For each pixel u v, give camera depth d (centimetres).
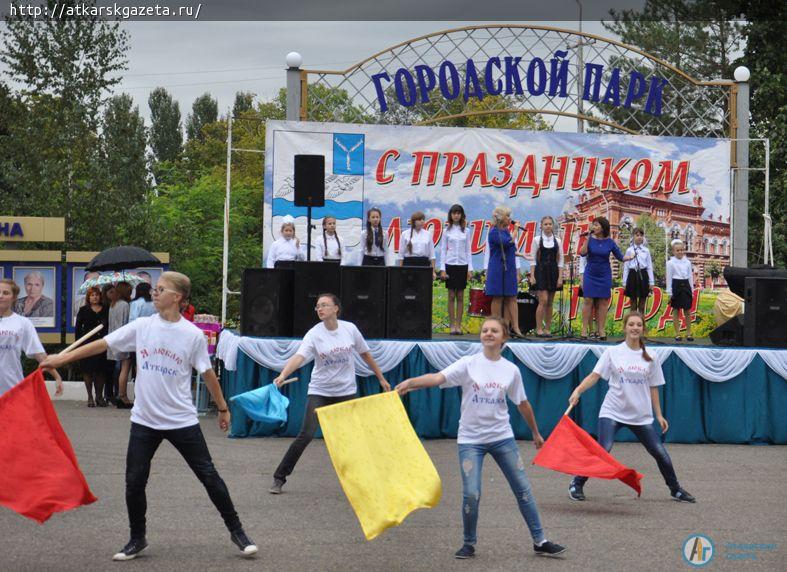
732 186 1828
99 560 632
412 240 1509
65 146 2212
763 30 3084
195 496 854
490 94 1770
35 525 738
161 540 691
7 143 2217
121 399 1521
